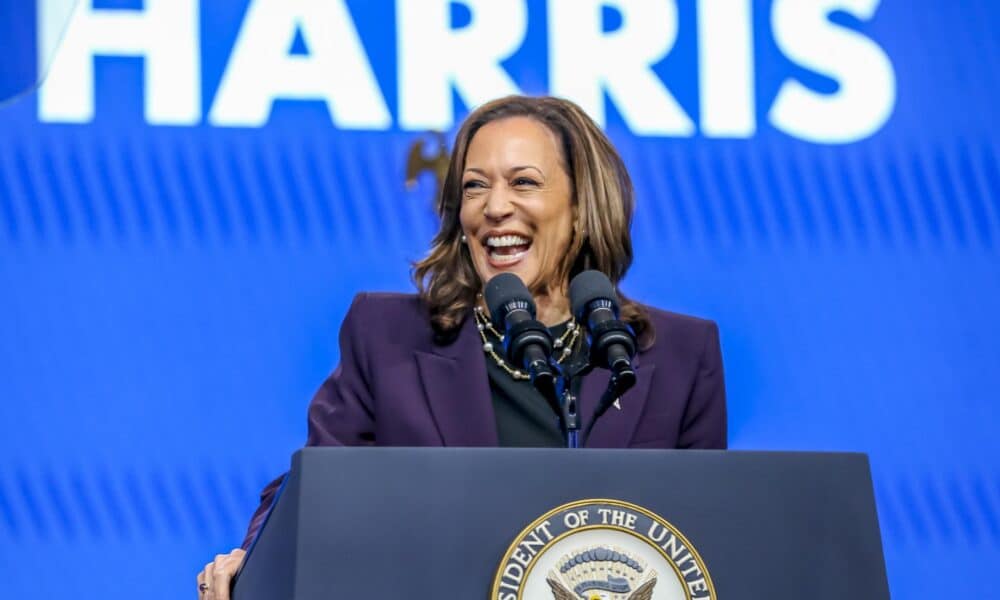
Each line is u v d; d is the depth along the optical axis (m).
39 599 12.05
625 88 13.23
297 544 5.53
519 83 13.13
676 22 13.37
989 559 12.99
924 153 13.54
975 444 13.16
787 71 13.46
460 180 8.49
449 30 13.12
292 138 12.88
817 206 13.33
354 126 12.95
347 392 8.24
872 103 13.54
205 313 12.59
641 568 5.64
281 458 12.49
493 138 8.30
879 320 13.24
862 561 5.82
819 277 13.24
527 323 6.74
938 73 13.68
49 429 12.26
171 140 12.77
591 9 13.27
